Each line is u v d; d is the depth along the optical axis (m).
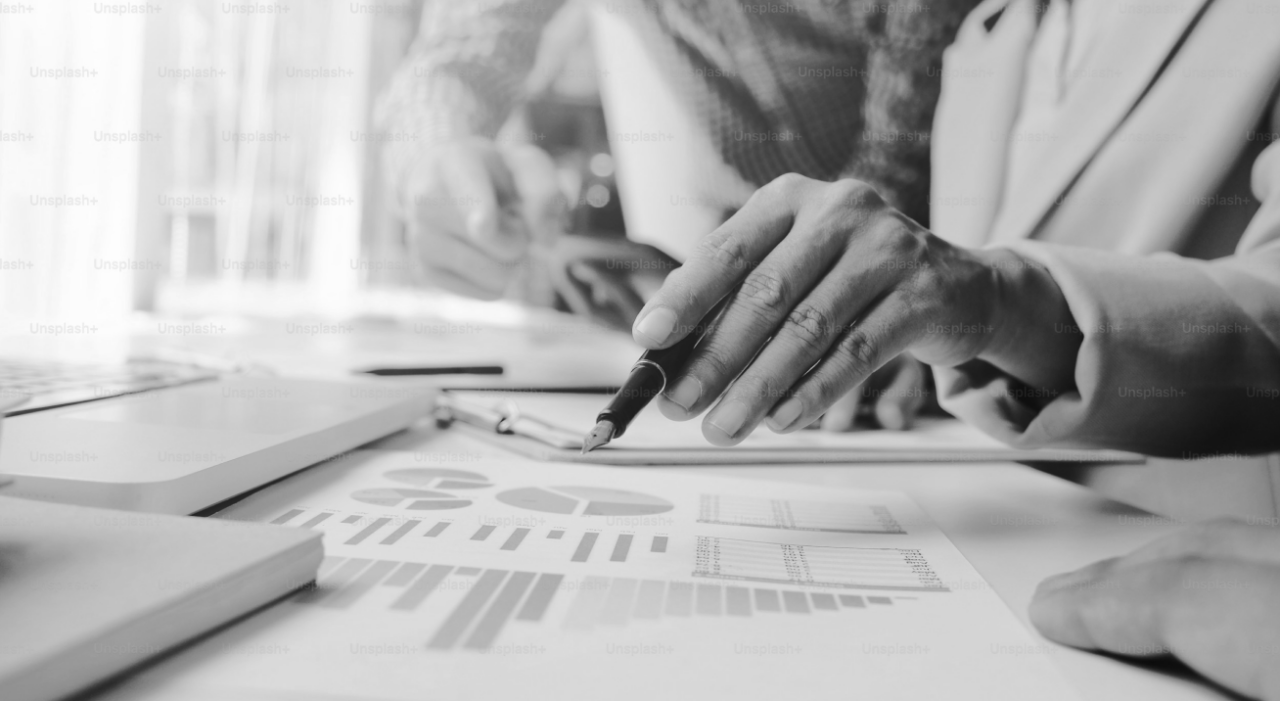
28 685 0.16
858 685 0.20
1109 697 0.21
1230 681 0.20
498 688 0.19
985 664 0.22
